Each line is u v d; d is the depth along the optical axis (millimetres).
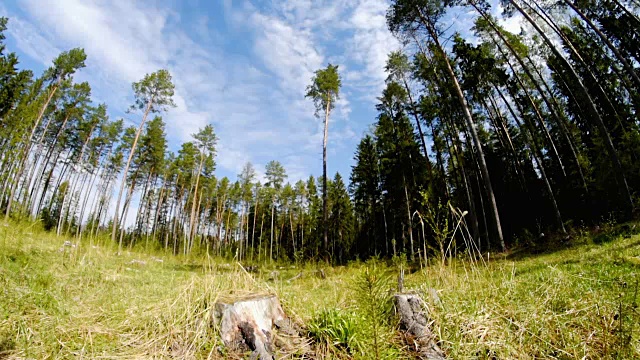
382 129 23781
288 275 9586
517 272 6145
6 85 18141
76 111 28516
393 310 2768
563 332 2574
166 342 2264
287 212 46281
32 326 2422
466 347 2385
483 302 3088
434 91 18281
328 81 20188
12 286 3148
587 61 18078
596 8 15102
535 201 17875
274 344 2422
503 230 19312
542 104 22500
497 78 18781
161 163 34844
